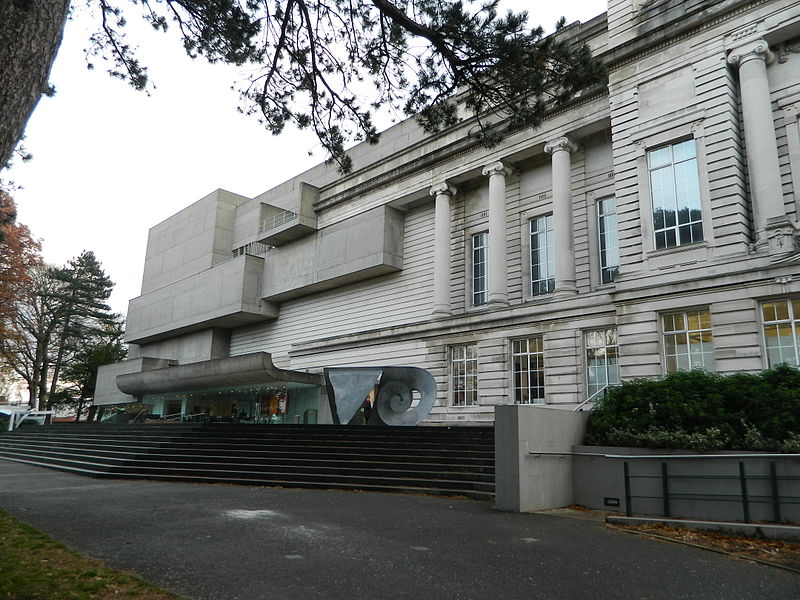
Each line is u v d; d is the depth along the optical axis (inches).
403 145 1407.5
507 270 1125.1
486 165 1147.9
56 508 432.8
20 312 2096.5
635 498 455.2
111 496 506.6
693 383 519.5
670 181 808.9
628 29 887.7
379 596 231.0
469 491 519.5
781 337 672.4
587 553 312.8
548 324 959.6
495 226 1104.2
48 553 282.2
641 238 816.9
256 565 269.0
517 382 999.6
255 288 1646.2
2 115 202.1
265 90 464.4
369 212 1358.3
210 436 858.8
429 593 237.1
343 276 1390.3
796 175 736.3
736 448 443.5
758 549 334.0
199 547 303.0
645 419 497.4
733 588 261.6
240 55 438.0
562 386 916.0
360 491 561.6
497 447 462.6
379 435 743.7
